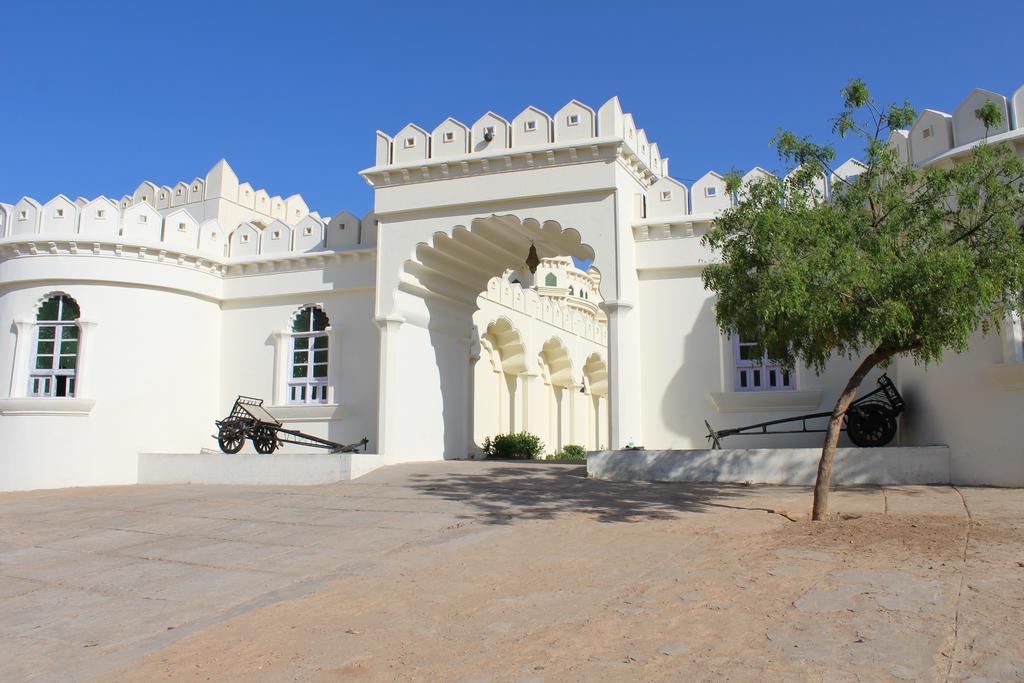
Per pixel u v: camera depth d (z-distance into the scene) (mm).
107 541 9570
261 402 16875
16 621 6477
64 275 16344
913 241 8078
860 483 11086
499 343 22844
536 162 14438
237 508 11469
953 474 10867
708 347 14172
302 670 5023
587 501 10453
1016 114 10398
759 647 4848
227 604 6691
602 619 5602
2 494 14734
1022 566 6176
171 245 17078
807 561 6750
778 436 13766
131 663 5379
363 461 14227
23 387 16281
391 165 15469
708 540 7820
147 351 16734
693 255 14258
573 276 34250
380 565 7637
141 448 16406
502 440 19438
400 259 15500
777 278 8008
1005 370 10195
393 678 4801
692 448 14039
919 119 11625
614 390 13453
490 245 16625
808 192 8984
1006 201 7891
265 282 18031
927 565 6363
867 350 13398
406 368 15961
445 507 10531
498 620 5742
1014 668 4297
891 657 4551
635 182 14984
